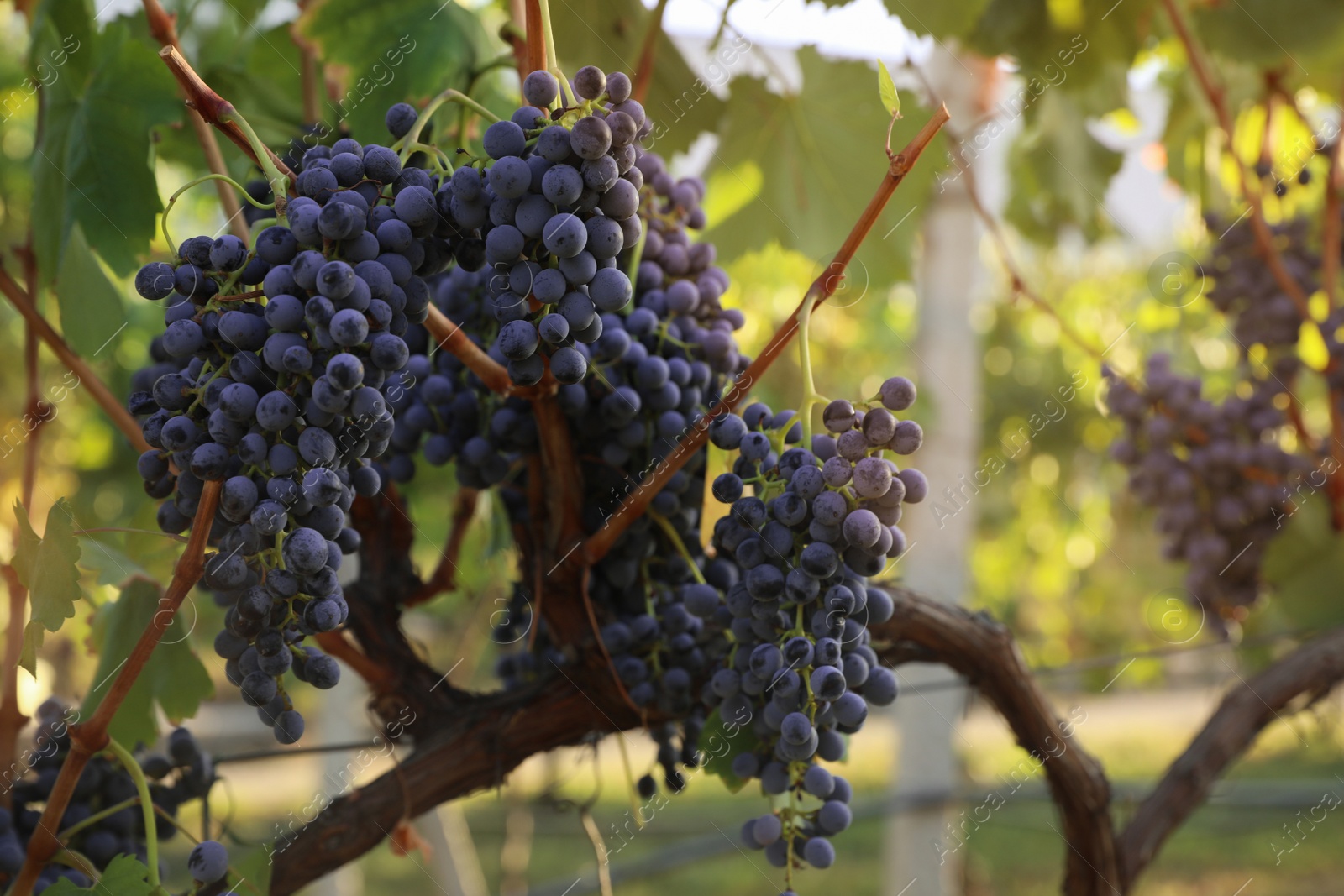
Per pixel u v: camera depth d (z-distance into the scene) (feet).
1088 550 13.55
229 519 2.43
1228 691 3.91
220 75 3.48
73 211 3.15
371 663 3.19
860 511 2.59
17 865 2.84
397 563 3.28
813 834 2.72
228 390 2.40
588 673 3.01
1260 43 4.44
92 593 3.27
